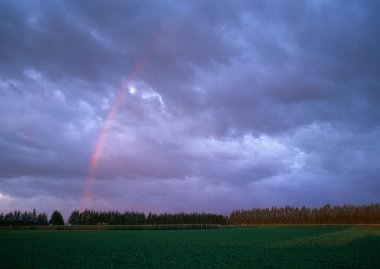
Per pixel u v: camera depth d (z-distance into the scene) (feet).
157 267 113.09
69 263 121.49
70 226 463.01
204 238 250.16
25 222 615.57
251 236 267.39
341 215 612.29
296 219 654.94
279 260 127.44
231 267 112.06
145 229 440.04
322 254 143.95
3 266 114.11
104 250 165.37
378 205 603.67
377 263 118.62
